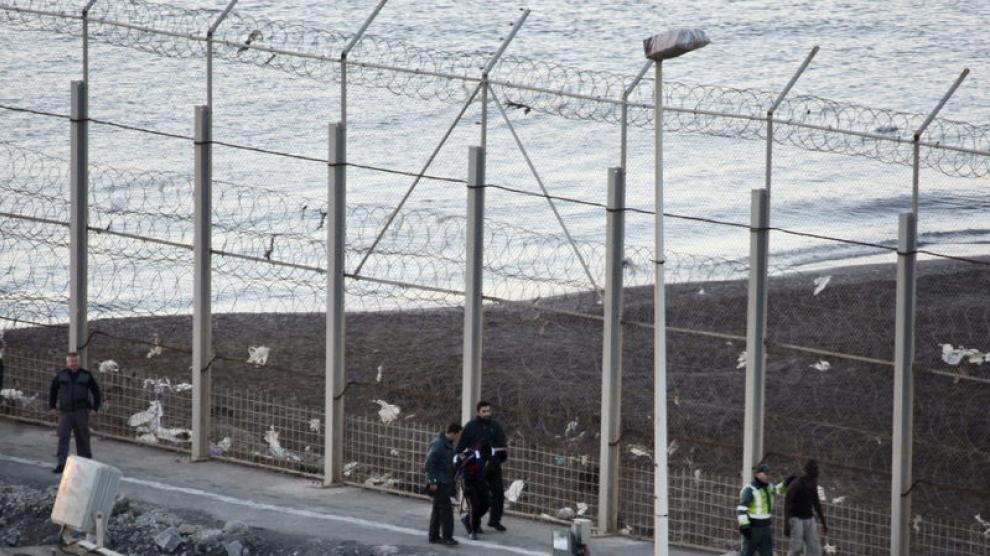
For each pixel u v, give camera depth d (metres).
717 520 69.38
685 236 164.62
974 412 91.06
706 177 192.62
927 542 69.38
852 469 63.53
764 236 62.25
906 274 60.53
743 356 101.19
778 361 101.69
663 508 52.66
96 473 57.59
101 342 99.62
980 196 178.00
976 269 131.88
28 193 88.88
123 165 184.75
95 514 57.78
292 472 74.12
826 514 69.75
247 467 75.06
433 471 62.47
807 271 130.00
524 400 91.56
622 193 65.00
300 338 105.69
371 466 74.75
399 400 92.00
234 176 184.38
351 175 184.25
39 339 89.00
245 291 114.69
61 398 71.00
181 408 83.94
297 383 94.88
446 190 176.50
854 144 140.62
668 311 110.56
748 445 63.06
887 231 169.62
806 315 113.44
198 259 74.56
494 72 148.00
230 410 86.44
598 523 66.94
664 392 52.47
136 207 144.62
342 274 71.56
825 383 97.19
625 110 65.88
